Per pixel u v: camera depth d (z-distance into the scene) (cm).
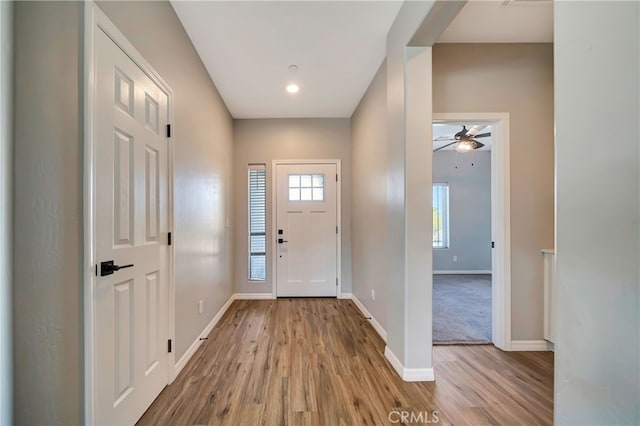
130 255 147
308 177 420
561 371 74
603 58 64
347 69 283
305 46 245
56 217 106
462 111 251
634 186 58
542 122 253
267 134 418
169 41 195
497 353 242
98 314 122
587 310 68
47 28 104
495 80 252
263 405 169
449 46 252
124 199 142
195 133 247
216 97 318
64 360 109
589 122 67
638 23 57
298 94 339
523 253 250
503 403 173
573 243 71
